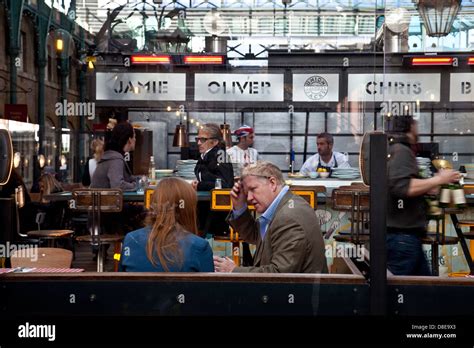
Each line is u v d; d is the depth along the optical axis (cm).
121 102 439
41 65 363
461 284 294
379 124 459
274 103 483
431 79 453
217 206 456
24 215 361
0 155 330
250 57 475
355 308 293
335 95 486
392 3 444
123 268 302
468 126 461
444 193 366
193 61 464
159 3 447
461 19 438
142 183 436
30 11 352
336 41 480
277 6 473
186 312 294
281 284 294
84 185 406
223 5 465
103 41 420
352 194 407
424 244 359
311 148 532
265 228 331
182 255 297
